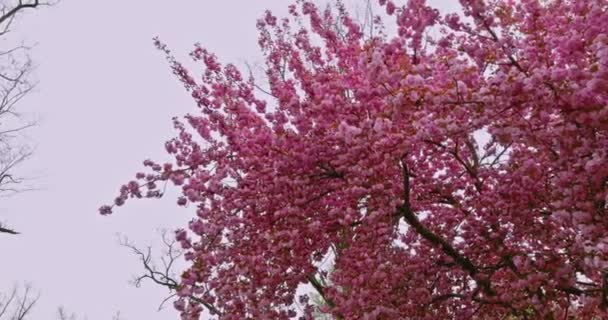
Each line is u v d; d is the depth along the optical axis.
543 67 4.89
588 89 4.49
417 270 7.39
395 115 5.73
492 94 5.05
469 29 5.53
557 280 6.21
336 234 7.23
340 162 6.50
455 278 8.27
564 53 4.89
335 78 6.89
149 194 6.99
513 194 6.83
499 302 7.26
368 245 6.61
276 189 6.72
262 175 6.77
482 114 5.35
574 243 5.96
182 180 6.90
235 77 7.67
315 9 7.47
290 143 6.62
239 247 7.20
